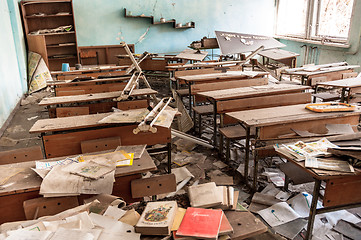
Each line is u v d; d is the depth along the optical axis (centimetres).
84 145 238
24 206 155
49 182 161
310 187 263
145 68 707
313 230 206
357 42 653
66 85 446
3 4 618
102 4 839
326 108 272
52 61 837
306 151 196
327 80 489
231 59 746
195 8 911
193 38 937
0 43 542
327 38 754
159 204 142
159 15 889
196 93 396
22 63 689
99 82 460
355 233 201
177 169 304
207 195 149
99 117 262
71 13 806
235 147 362
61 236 113
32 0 755
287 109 283
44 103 337
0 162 221
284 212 225
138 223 127
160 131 262
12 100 561
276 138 254
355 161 178
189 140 360
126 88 364
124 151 201
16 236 113
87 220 127
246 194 262
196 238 120
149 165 184
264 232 138
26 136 434
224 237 125
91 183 162
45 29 784
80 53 827
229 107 323
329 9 750
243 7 945
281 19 958
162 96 627
